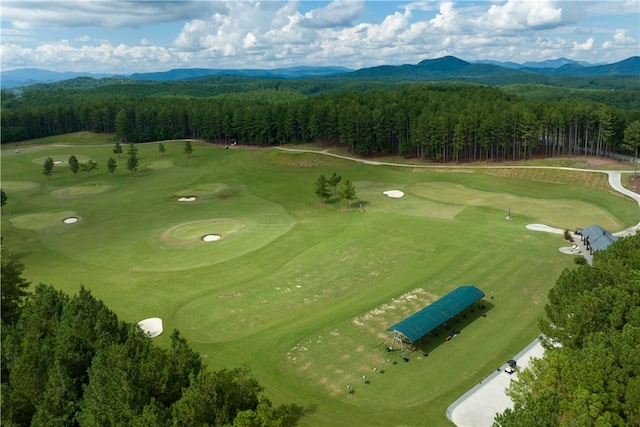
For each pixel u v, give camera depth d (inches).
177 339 1315.2
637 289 1334.9
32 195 4517.7
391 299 2087.8
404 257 2561.5
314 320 1940.2
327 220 3314.5
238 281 2377.0
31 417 1218.0
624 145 4694.9
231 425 1008.9
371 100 6501.0
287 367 1628.9
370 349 1716.3
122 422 1020.5
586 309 1278.3
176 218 3595.0
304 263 2561.5
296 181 4665.4
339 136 6171.3
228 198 4151.1
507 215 3255.4
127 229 3366.1
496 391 1456.7
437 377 1541.6
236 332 1889.8
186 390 1105.4
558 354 1085.1
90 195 4461.1
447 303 1835.6
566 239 2709.2
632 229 2913.4
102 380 1133.7
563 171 4311.0
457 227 2977.4
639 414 944.9
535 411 922.1
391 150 5900.6
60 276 2551.7
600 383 981.8
